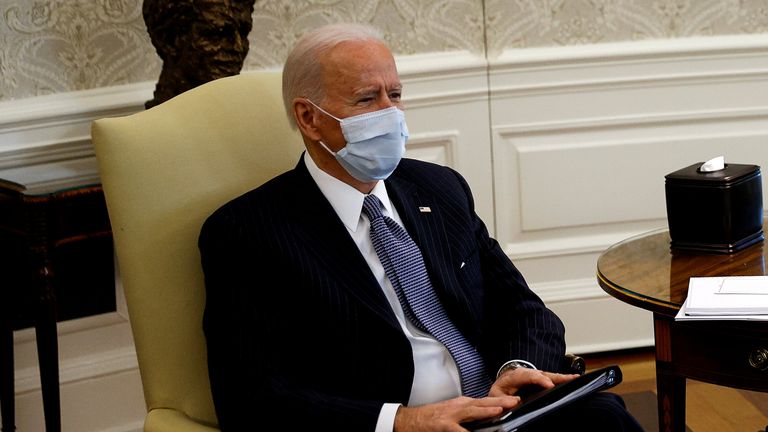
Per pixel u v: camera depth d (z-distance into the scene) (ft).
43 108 9.95
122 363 10.59
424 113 11.68
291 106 6.68
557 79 11.82
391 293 6.60
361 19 11.41
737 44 11.81
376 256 6.64
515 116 11.90
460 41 11.73
